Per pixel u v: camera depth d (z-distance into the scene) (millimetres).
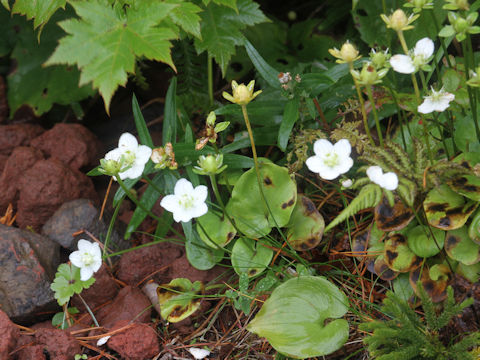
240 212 757
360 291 745
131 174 717
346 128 726
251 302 740
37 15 766
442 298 703
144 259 783
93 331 743
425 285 709
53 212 827
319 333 684
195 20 747
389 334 665
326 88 768
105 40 703
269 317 696
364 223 773
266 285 727
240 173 792
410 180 682
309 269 748
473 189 685
